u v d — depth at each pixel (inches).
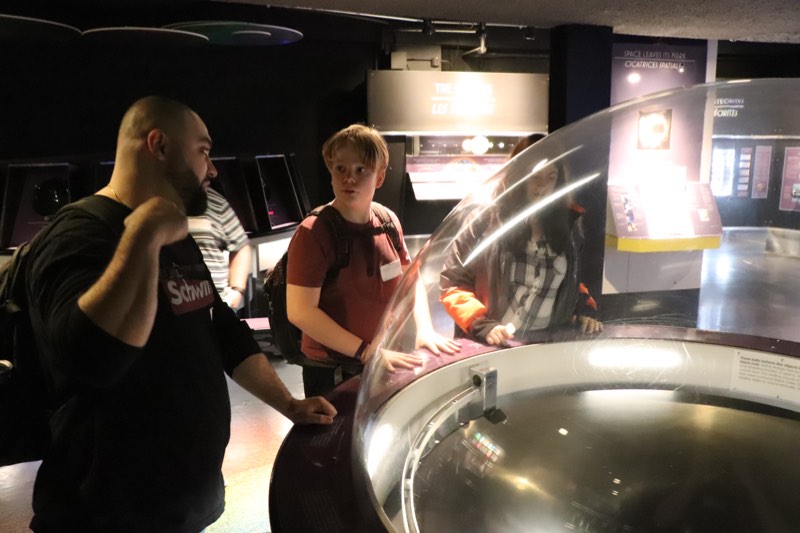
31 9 168.1
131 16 185.2
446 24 219.0
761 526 46.0
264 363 57.6
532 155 88.3
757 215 191.6
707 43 183.5
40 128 189.0
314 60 225.6
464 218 77.6
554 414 60.4
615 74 177.9
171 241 40.3
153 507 46.5
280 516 39.4
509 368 65.1
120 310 38.2
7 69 180.9
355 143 70.1
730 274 182.4
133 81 200.5
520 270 74.8
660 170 169.3
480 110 219.3
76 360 38.8
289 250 72.7
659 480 50.7
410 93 212.8
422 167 224.8
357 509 39.9
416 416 57.3
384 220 76.9
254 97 219.8
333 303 73.2
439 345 65.5
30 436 47.3
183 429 47.7
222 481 52.6
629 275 171.3
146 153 46.3
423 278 69.9
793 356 62.7
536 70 256.7
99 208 44.8
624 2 109.8
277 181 221.6
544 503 48.3
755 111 132.1
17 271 46.4
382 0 107.9
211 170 50.5
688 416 60.6
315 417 52.3
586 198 102.6
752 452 54.4
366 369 58.7
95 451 44.7
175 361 47.6
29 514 93.4
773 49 277.4
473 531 44.9
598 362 68.2
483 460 52.9
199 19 188.7
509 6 114.8
